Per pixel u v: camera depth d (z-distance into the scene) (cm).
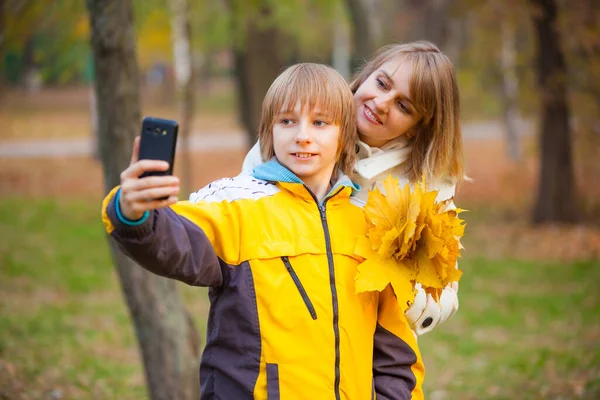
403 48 236
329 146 205
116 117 354
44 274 903
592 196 1348
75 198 1488
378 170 225
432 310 227
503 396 545
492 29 1405
